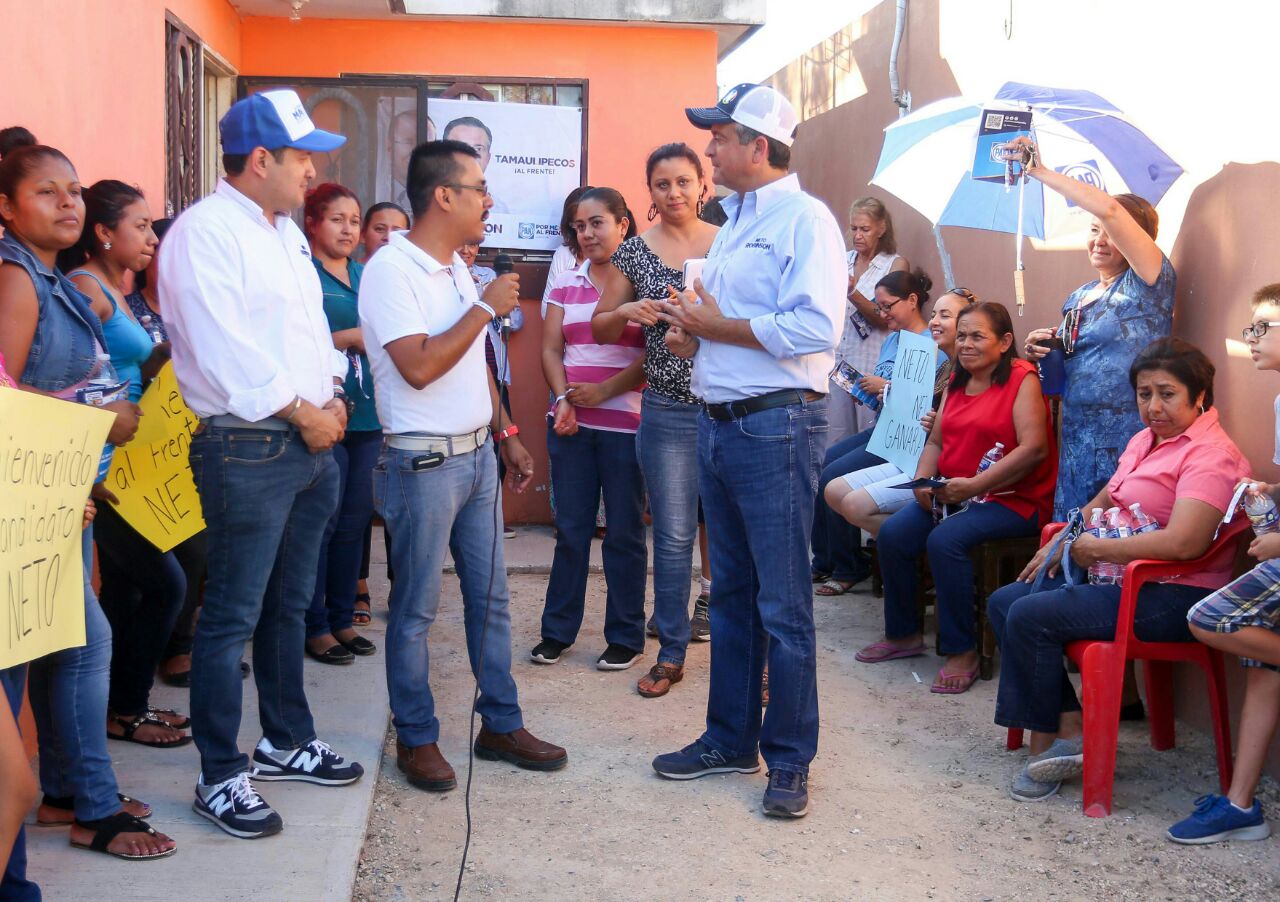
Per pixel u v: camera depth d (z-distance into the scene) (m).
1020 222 4.87
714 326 3.58
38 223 2.92
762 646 3.92
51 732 3.12
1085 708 3.73
